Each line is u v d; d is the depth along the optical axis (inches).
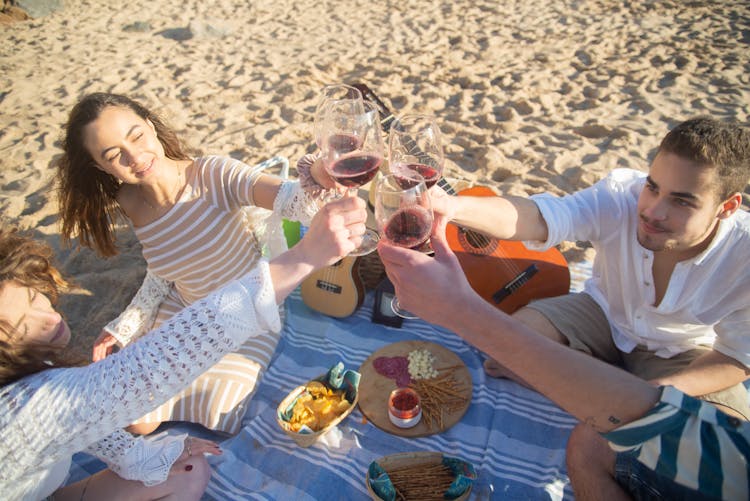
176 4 369.1
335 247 62.5
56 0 362.0
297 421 96.0
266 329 63.2
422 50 276.4
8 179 185.6
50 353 63.0
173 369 59.2
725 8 296.5
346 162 74.6
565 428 97.4
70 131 88.7
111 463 76.2
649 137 189.9
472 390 103.5
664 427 54.1
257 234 114.6
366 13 338.6
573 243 146.3
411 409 96.6
